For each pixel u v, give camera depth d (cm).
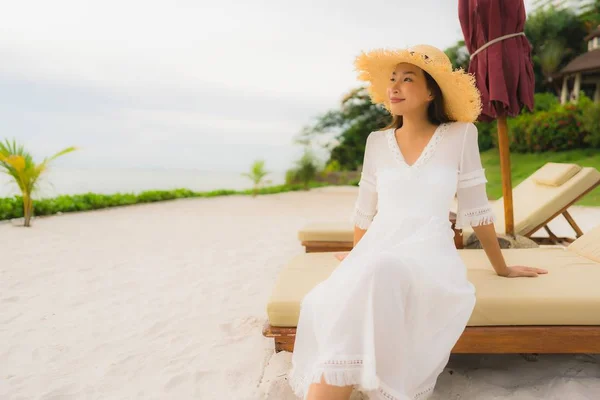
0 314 327
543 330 198
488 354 244
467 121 207
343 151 2434
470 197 206
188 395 207
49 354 258
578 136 1753
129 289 391
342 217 933
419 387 174
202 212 1021
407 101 202
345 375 151
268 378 223
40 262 490
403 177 201
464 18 379
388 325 158
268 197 1504
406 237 191
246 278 425
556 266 250
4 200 842
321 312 175
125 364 242
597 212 941
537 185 478
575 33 2878
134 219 875
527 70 370
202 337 280
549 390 200
